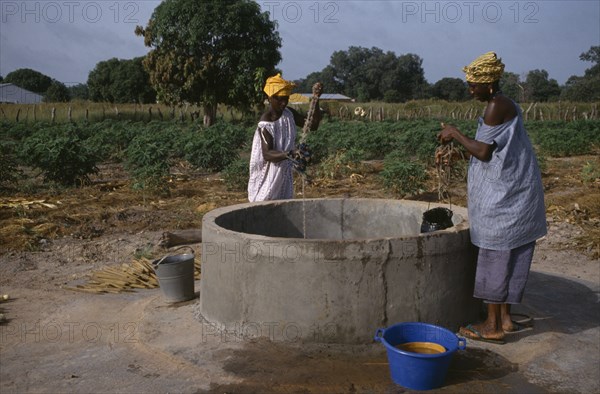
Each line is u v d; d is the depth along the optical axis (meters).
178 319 4.49
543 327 4.34
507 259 3.86
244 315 4.05
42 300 5.29
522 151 3.80
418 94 73.19
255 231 5.07
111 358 3.92
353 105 40.41
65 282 5.89
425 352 3.59
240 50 27.67
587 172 12.91
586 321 4.56
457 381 3.50
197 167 15.08
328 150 15.66
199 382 3.51
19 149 12.41
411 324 3.66
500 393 3.39
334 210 5.40
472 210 3.97
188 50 28.28
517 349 3.94
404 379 3.38
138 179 11.29
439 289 3.97
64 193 11.28
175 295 4.88
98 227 8.34
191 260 4.96
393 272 3.82
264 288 3.94
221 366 3.67
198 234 7.52
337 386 3.42
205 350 3.89
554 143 18.28
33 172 14.57
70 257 6.87
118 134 17.80
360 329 3.84
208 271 4.34
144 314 4.65
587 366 3.74
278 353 3.80
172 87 28.48
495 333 3.98
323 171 13.70
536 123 25.97
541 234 3.91
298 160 4.92
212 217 4.55
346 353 3.78
